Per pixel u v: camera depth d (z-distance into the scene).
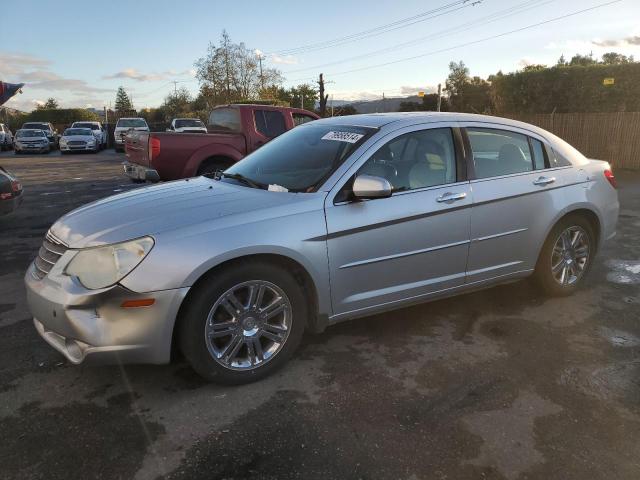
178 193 3.71
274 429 2.77
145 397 3.08
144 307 2.85
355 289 3.53
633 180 13.28
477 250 4.00
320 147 3.91
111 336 2.85
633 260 5.89
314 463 2.51
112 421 2.84
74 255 2.98
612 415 2.91
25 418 2.86
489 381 3.27
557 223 4.46
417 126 3.88
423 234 3.70
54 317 2.92
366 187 3.32
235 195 3.53
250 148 9.13
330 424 2.81
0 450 2.60
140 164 8.87
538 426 2.81
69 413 2.91
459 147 3.98
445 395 3.11
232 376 3.16
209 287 2.99
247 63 43.09
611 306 4.51
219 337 3.12
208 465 2.49
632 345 3.78
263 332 3.24
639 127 15.66
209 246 2.96
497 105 21.08
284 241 3.17
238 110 9.19
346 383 3.24
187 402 3.03
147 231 2.97
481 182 3.99
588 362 3.52
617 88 17.09
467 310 4.40
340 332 3.97
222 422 2.83
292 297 3.28
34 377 3.30
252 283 3.13
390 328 4.04
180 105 67.44
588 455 2.58
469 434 2.73
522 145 4.35
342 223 3.38
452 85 42.94
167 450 2.60
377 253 3.54
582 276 4.78
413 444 2.65
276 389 3.17
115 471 2.45
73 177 15.13
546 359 3.56
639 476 2.43
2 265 5.80
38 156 25.89
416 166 3.80
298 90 61.47
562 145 4.62
